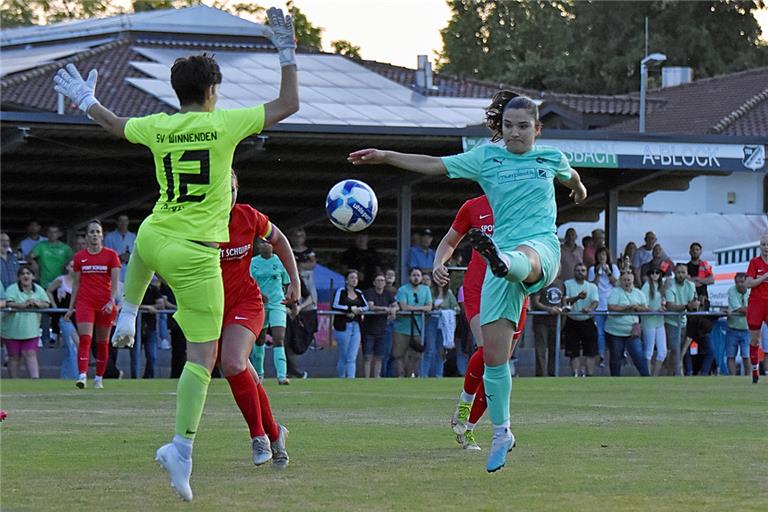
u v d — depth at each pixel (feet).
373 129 90.27
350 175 103.19
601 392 59.57
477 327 33.22
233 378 27.37
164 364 89.20
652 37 255.50
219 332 25.00
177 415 24.08
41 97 125.39
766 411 46.03
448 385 66.49
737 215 143.13
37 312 77.20
